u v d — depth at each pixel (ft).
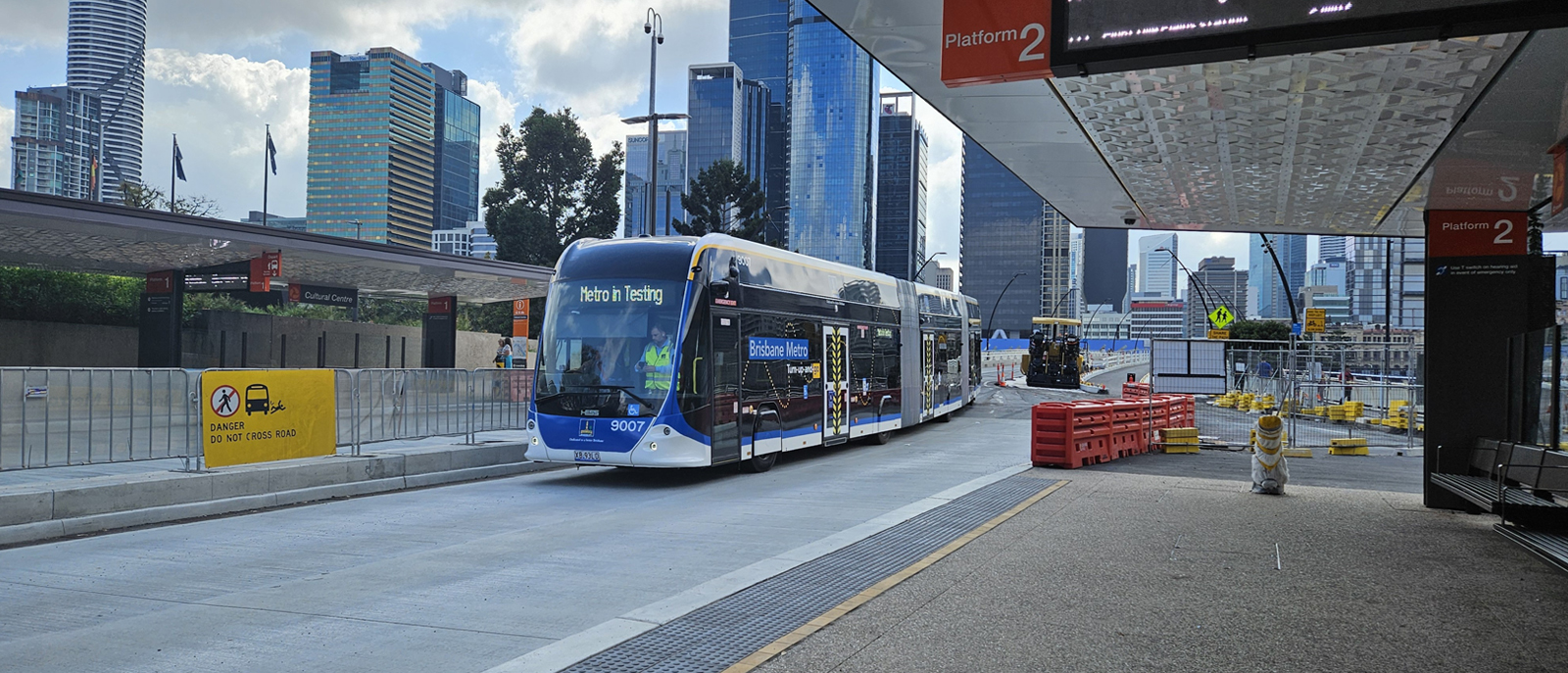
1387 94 29.58
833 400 63.77
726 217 210.38
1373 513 36.96
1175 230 57.67
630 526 35.42
